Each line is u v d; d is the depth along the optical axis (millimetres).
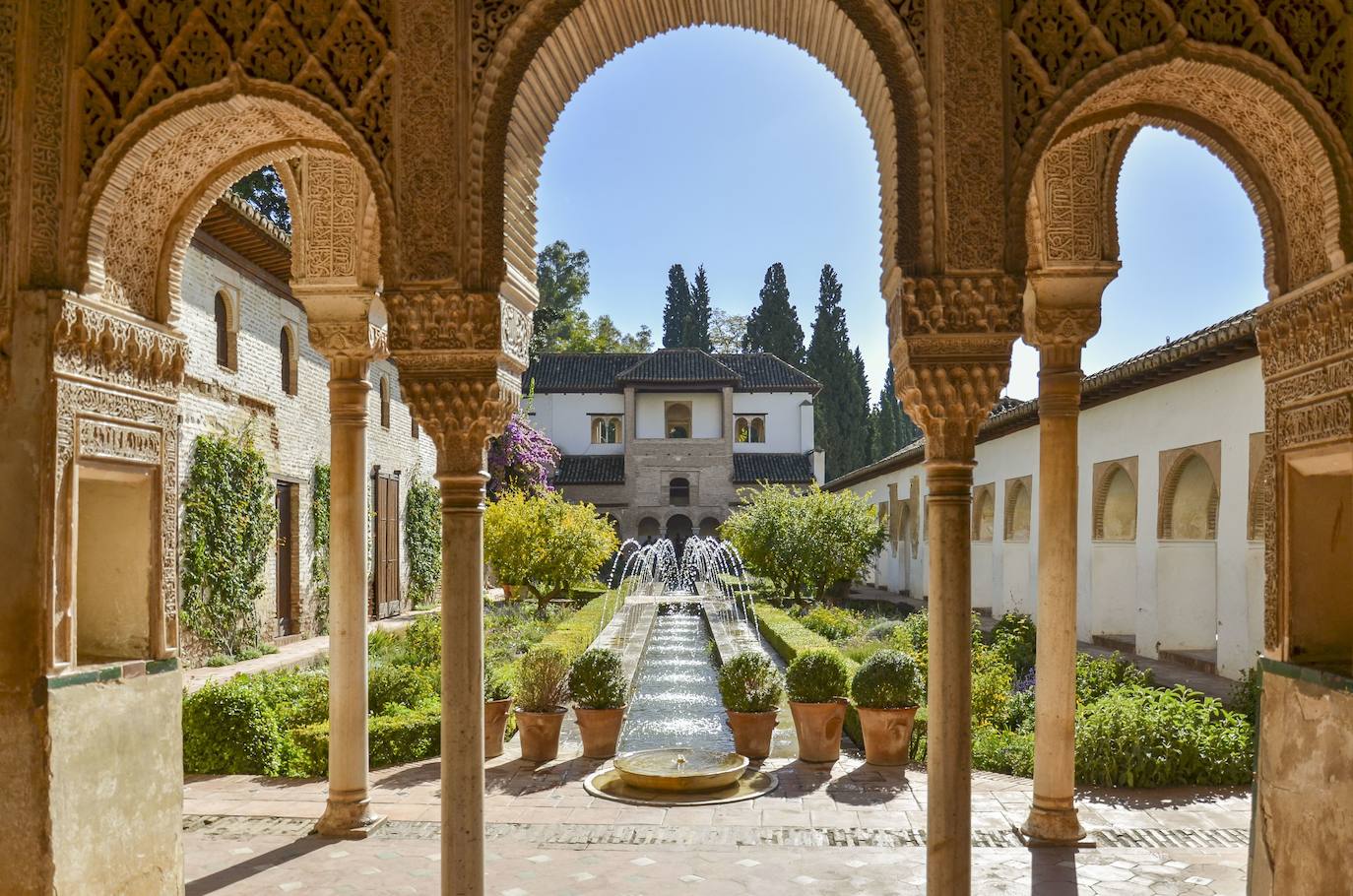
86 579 4320
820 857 5059
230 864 4949
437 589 19984
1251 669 8797
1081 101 3730
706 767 6488
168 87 3926
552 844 5270
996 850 5082
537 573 18688
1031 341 5293
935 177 3748
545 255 45312
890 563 26312
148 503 4352
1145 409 11945
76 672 3889
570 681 7426
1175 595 11539
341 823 5406
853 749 7602
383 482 16812
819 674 7078
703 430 32562
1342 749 3510
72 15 3945
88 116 3955
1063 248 5168
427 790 6340
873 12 3783
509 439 23828
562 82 4219
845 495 21391
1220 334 8977
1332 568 3914
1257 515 9758
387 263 3869
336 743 5480
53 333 3830
